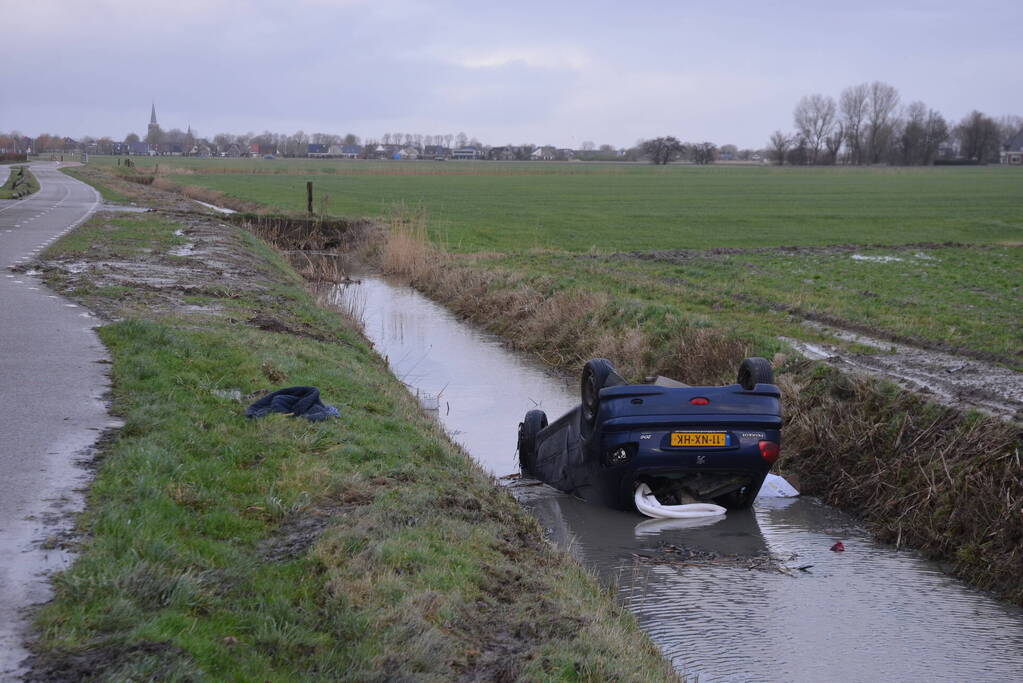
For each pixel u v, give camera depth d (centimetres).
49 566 512
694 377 1495
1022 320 1872
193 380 977
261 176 12338
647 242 4253
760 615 739
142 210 4159
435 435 1045
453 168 17488
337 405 980
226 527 611
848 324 1830
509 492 1001
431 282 2859
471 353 1922
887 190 10106
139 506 603
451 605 545
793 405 1231
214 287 1809
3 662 412
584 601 647
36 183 6975
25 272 1886
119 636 436
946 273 2764
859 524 990
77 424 797
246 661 444
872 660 668
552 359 1852
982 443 942
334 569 557
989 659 674
